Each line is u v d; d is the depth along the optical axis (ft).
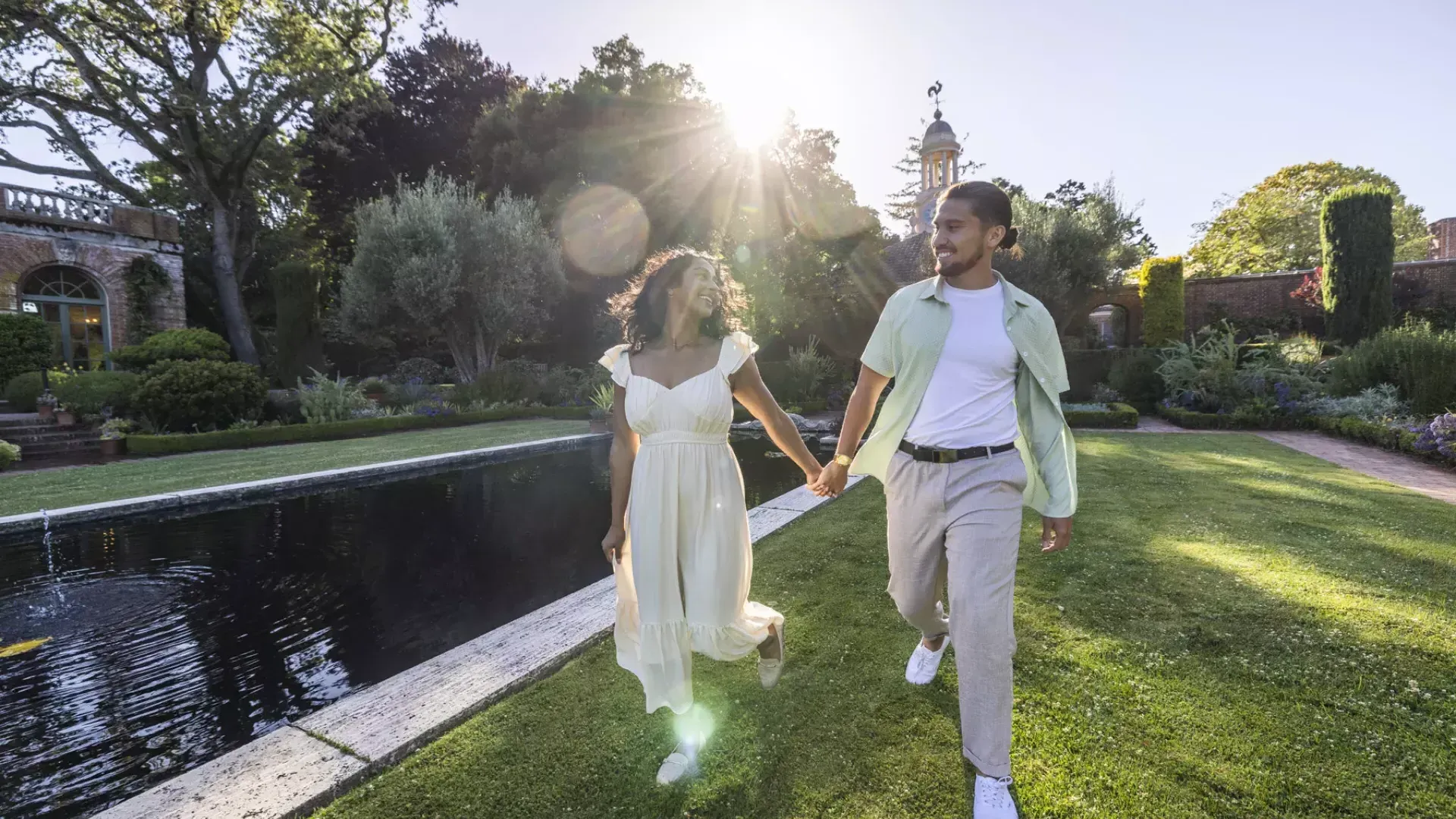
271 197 64.64
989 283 5.63
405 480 22.20
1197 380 36.68
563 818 4.85
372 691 6.61
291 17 50.19
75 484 20.34
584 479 22.34
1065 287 53.88
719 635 5.32
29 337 37.65
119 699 7.66
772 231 65.16
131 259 46.03
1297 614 8.05
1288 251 85.51
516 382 50.47
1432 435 20.79
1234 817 4.68
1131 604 8.52
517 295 53.98
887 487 5.84
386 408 44.06
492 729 6.02
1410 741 5.51
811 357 51.88
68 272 43.52
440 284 49.80
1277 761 5.29
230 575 12.17
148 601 10.82
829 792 5.07
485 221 53.06
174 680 8.12
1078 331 63.87
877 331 6.04
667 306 5.53
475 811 4.94
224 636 9.43
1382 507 13.84
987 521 5.10
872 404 6.16
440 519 16.52
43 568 12.65
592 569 12.48
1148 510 13.84
